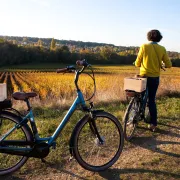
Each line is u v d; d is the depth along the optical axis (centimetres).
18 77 5050
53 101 826
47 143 348
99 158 402
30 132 343
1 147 332
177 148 455
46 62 11481
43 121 568
